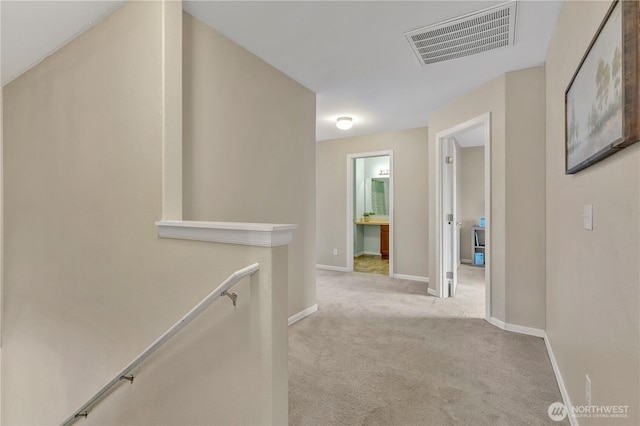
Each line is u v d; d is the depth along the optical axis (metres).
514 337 2.65
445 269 3.91
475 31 2.18
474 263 5.96
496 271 2.93
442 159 3.84
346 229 5.51
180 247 1.55
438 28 2.16
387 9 1.95
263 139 2.65
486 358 2.28
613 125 1.02
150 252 1.69
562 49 1.89
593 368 1.30
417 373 2.08
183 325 1.34
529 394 1.84
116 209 1.87
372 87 3.19
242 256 1.31
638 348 0.92
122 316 1.84
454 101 3.52
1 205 2.76
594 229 1.29
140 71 1.76
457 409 1.71
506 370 2.11
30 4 1.81
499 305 2.90
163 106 1.67
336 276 5.12
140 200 1.74
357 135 5.34
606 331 1.16
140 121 1.75
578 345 1.52
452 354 2.36
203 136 2.11
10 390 2.71
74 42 2.13
